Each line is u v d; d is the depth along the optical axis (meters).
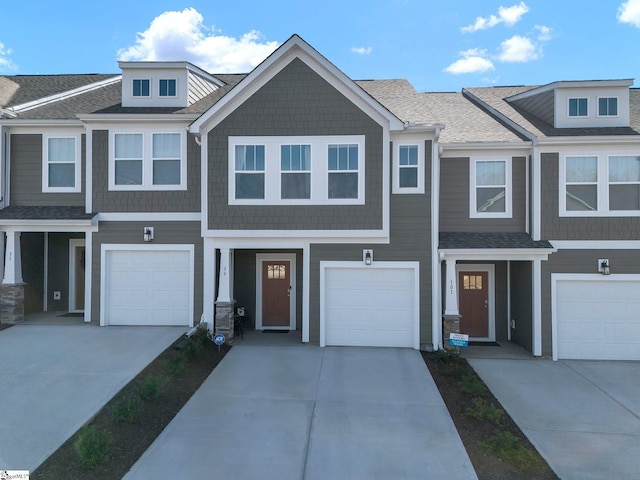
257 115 11.20
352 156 11.12
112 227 12.21
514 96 14.57
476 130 12.70
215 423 6.96
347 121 11.07
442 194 12.20
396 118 10.88
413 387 8.63
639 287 11.25
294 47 11.05
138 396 7.50
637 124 12.15
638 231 11.28
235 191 11.27
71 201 12.86
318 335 11.41
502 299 13.15
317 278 11.40
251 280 13.51
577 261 11.37
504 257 11.21
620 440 6.77
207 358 10.15
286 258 13.48
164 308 12.25
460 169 12.16
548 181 11.49
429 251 11.23
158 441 6.35
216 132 11.24
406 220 11.28
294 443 6.37
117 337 10.98
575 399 8.44
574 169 11.50
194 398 7.95
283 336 12.50
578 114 12.25
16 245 12.38
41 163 12.87
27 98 14.28
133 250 12.20
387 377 9.17
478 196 12.15
